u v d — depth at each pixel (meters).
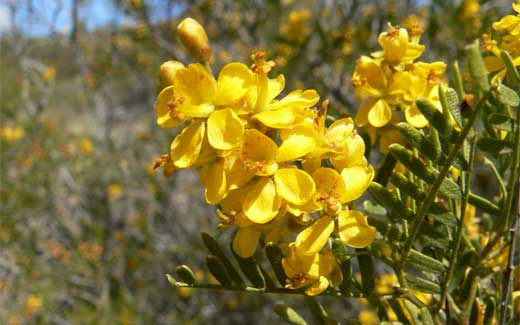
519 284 0.14
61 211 0.69
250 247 0.12
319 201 0.12
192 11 0.59
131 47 0.74
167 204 0.69
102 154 0.73
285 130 0.12
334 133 0.12
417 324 0.13
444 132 0.12
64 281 0.63
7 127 0.70
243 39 0.57
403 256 0.12
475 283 0.14
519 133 0.12
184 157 0.12
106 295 0.61
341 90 0.45
